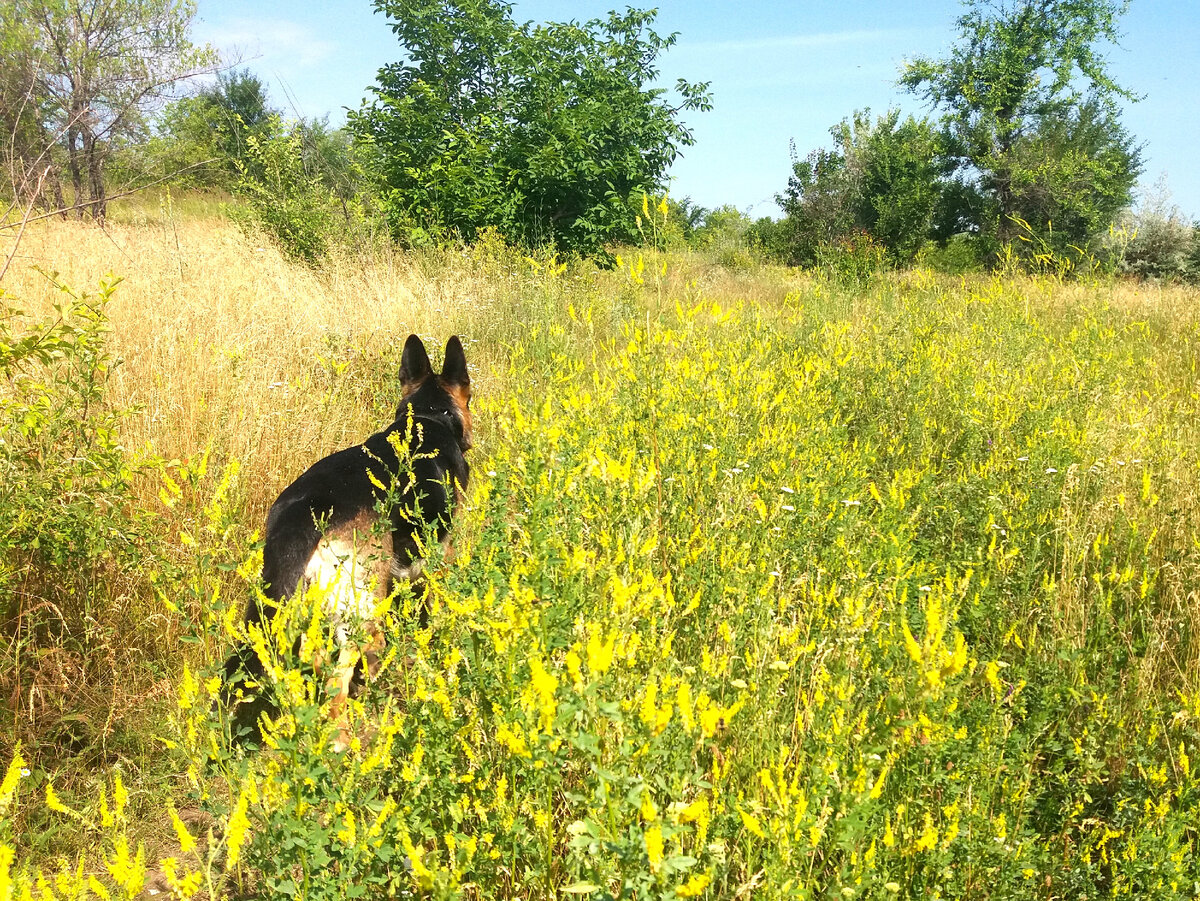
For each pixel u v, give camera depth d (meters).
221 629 2.66
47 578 3.67
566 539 2.79
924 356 6.84
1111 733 2.90
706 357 4.54
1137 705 3.02
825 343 7.25
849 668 2.50
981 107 36.22
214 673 2.23
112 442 3.68
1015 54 35.47
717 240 27.73
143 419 4.85
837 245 24.98
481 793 2.10
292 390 5.80
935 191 33.09
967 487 4.57
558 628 2.04
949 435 5.84
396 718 2.15
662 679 2.01
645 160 16.55
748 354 5.76
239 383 5.45
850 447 5.45
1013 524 4.11
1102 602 3.33
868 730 2.13
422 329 8.26
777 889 1.80
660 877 1.54
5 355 3.50
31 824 2.86
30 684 3.36
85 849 2.80
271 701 2.06
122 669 3.56
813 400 5.52
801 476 4.13
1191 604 3.64
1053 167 32.06
